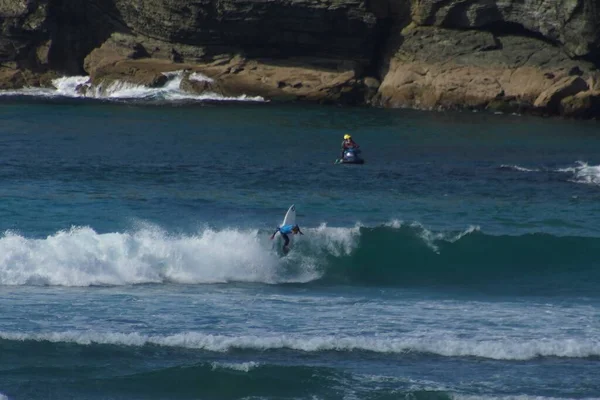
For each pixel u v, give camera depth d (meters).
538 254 104.19
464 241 104.25
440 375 67.19
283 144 188.88
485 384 65.94
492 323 78.44
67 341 70.38
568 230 118.12
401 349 71.12
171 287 88.50
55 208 118.88
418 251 102.25
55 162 157.12
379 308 83.25
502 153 187.50
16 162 155.50
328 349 70.81
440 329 76.25
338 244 101.06
